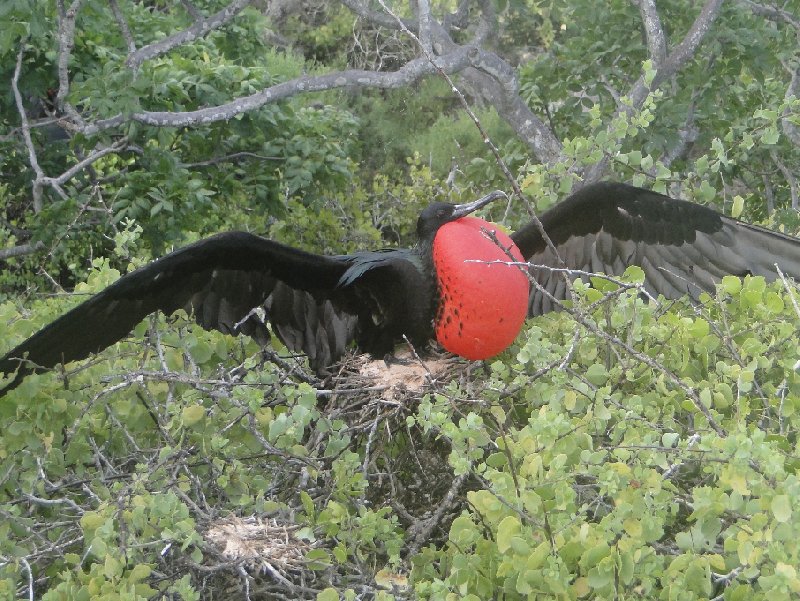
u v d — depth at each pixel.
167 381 8.46
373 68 27.33
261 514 7.21
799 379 7.54
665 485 6.04
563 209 9.91
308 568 6.70
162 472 7.53
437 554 6.71
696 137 16.16
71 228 16.25
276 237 17.34
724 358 8.48
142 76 14.93
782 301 8.20
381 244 17.38
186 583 6.26
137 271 9.18
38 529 7.77
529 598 5.77
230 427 8.12
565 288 10.20
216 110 15.29
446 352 10.00
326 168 17.08
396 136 26.28
